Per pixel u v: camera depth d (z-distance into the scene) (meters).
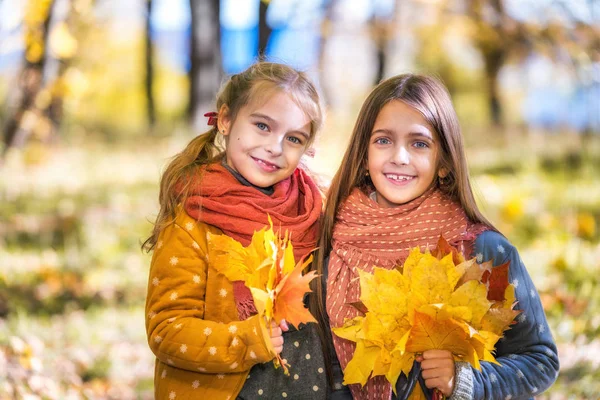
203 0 12.67
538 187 9.62
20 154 10.94
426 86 2.84
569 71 12.43
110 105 25.16
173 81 27.83
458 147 2.82
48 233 7.87
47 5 9.32
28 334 5.15
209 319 2.65
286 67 2.89
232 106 2.84
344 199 2.92
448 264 2.43
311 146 3.02
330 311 2.72
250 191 2.77
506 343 2.72
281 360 2.52
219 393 2.63
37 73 10.74
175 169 2.80
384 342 2.43
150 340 2.63
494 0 13.55
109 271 6.92
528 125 16.36
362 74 19.58
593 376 4.44
